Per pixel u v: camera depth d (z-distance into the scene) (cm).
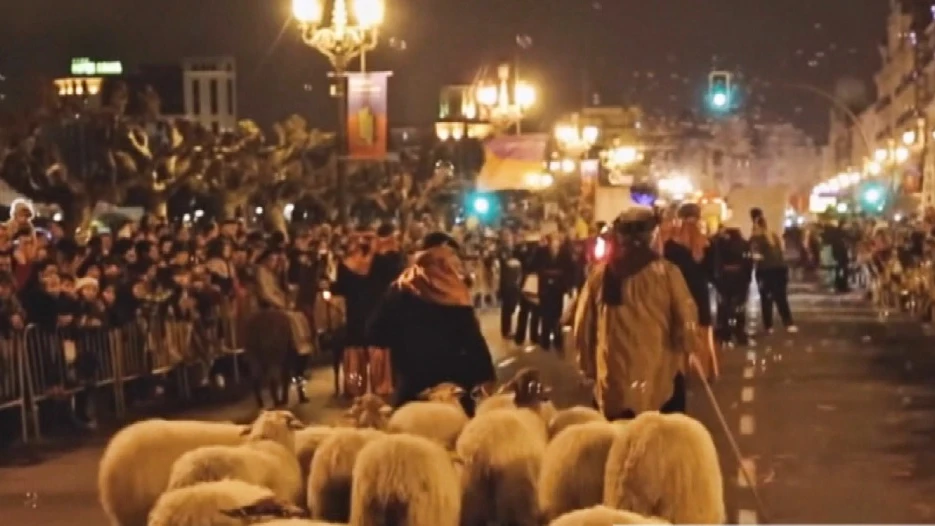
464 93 3722
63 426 1711
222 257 2138
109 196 2586
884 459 1405
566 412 759
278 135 3556
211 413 1841
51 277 1686
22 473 1412
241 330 1953
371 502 597
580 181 4034
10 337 1606
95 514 1206
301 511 583
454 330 1130
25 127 2575
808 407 1786
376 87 2283
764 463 1378
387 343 1145
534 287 2705
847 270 4747
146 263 1941
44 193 2541
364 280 1797
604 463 650
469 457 672
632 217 1090
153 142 2752
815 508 1161
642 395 1072
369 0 2216
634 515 550
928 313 3241
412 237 2430
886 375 2138
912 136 7162
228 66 5181
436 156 4225
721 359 2398
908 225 4347
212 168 2941
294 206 3550
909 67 9350
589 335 1120
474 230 4022
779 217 3912
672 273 1085
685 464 609
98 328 1759
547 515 661
